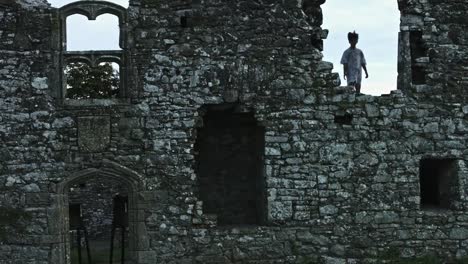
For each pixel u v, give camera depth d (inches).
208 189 618.8
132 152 540.4
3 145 534.0
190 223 540.1
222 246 540.1
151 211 537.6
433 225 555.2
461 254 554.6
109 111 541.3
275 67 556.1
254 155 619.2
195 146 618.5
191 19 553.6
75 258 695.1
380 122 558.9
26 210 530.0
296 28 561.3
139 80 546.0
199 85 549.3
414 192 556.7
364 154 555.5
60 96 540.1
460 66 574.6
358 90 615.2
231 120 607.2
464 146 565.0
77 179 538.0
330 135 554.6
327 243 547.5
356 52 617.9
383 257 548.7
